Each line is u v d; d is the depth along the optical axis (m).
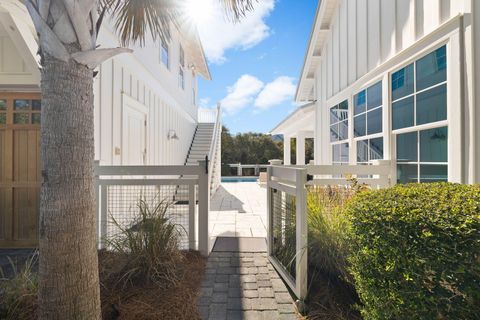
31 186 3.53
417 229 1.36
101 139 3.76
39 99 3.53
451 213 1.32
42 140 1.49
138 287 2.32
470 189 1.69
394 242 1.45
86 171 1.58
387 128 3.84
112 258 2.56
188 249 3.26
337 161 5.93
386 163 3.69
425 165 3.16
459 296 1.25
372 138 4.37
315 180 3.47
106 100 3.91
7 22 2.82
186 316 1.99
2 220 3.52
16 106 3.52
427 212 1.38
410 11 3.36
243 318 2.00
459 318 1.24
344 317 1.97
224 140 20.20
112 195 3.33
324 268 2.39
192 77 11.42
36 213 3.52
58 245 1.48
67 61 1.49
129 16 2.36
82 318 1.54
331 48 6.16
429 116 3.07
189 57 10.45
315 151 7.37
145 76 5.59
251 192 9.01
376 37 4.18
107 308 2.04
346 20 5.32
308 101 8.88
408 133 3.47
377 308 1.57
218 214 5.45
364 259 1.67
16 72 3.46
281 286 2.47
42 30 1.45
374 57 4.25
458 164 2.64
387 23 3.88
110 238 2.83
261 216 5.27
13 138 3.52
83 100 1.56
